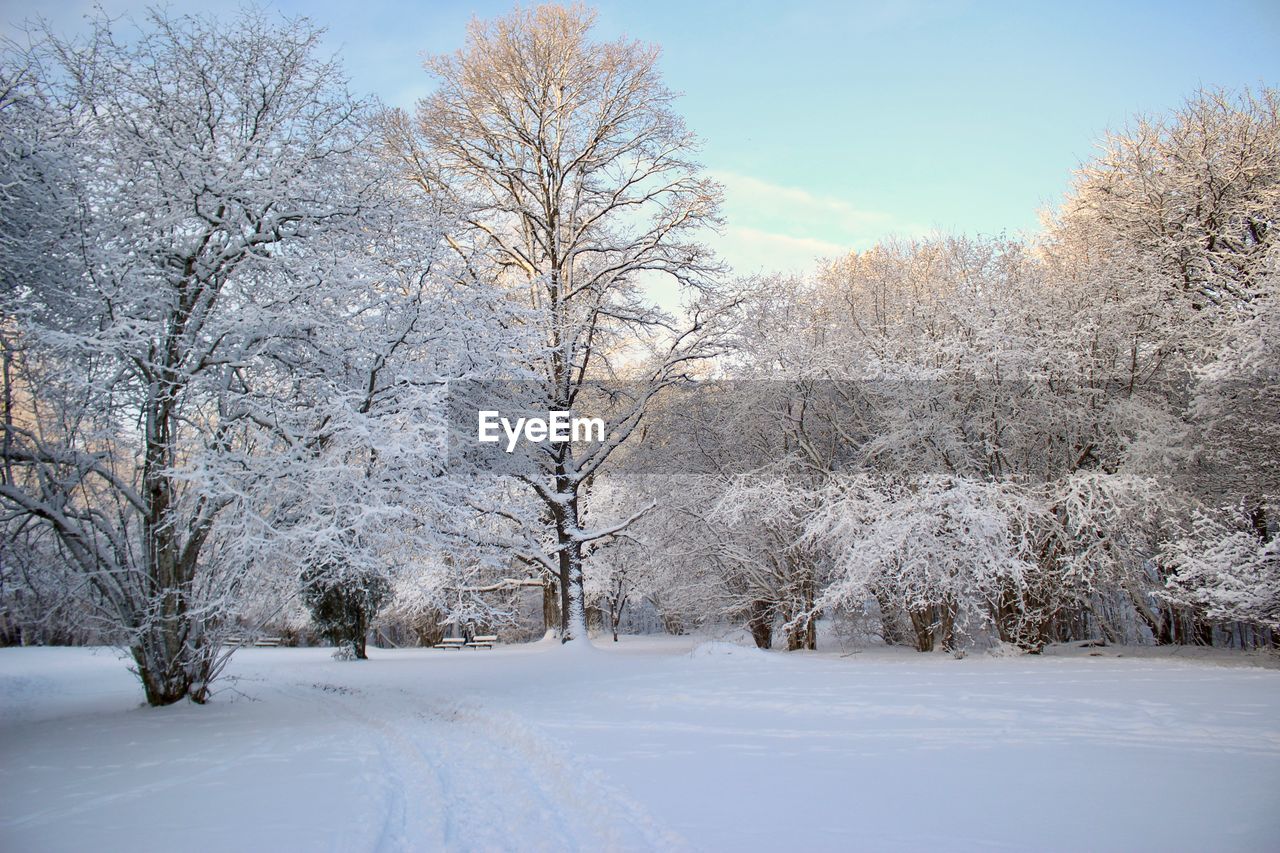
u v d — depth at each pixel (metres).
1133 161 22.56
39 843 5.49
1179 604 17.89
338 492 11.61
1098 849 4.85
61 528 11.77
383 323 13.45
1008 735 8.57
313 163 13.40
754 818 5.65
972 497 16.77
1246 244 19.33
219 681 18.95
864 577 16.95
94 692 16.88
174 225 12.49
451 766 8.38
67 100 12.41
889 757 7.65
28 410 12.19
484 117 23.16
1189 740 8.05
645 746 8.52
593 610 36.22
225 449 12.05
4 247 10.89
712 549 22.16
